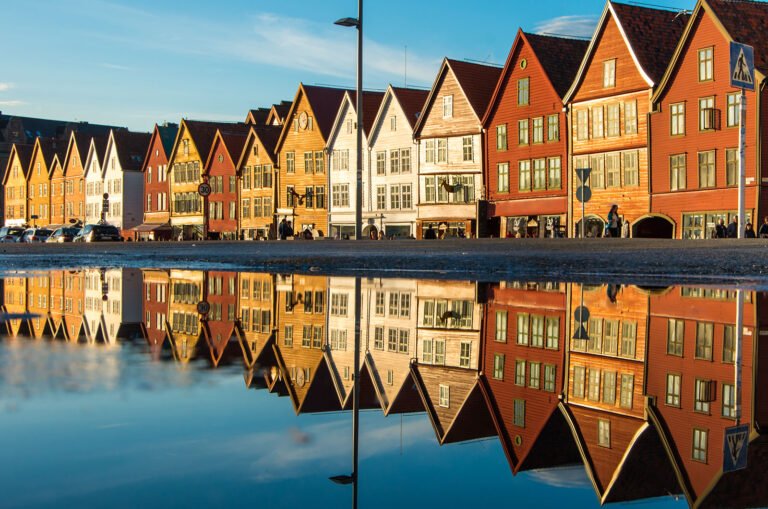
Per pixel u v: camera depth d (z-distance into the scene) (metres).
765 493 2.27
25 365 3.61
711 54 45.03
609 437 3.03
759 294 9.26
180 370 3.60
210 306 7.36
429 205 64.06
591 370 4.59
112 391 3.11
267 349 4.57
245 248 28.95
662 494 2.27
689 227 46.69
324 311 7.21
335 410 3.16
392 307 7.69
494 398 3.80
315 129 74.81
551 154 55.50
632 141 50.00
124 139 101.56
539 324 6.53
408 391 3.76
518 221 58.16
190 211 90.88
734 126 44.00
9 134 152.75
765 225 41.56
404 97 67.31
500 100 59.09
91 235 65.38
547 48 56.91
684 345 5.46
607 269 14.15
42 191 119.19
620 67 50.44
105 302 7.47
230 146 85.50
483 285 10.69
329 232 73.62
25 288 9.34
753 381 4.18
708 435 3.01
